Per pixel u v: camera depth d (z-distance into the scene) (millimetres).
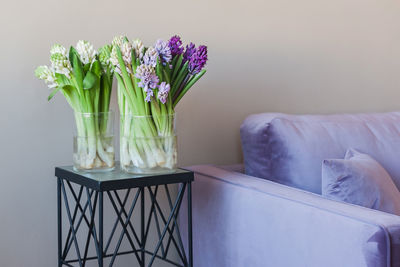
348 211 1377
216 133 2221
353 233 1298
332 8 2484
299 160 1851
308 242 1436
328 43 2480
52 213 1923
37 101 1870
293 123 1933
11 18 1810
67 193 1940
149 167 1608
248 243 1683
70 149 1941
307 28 2416
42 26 1856
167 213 2135
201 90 2176
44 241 1914
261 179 1833
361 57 2582
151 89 1556
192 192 1990
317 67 2455
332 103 2508
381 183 1639
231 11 2217
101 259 1554
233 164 2217
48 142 1899
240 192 1729
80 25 1917
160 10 2062
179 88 1674
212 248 1878
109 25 1968
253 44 2277
